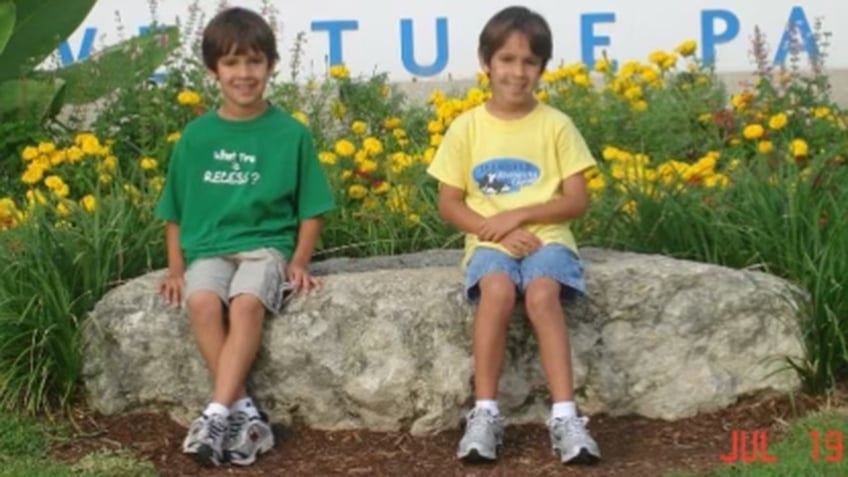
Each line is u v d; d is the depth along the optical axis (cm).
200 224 441
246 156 442
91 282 461
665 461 414
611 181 517
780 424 434
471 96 567
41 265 455
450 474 410
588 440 408
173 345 440
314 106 609
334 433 435
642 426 439
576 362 438
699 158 566
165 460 422
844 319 450
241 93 437
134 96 597
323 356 433
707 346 443
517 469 411
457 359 432
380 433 434
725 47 709
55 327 448
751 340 445
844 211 473
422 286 438
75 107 629
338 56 708
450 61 708
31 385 446
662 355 442
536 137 437
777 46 706
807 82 614
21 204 540
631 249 491
